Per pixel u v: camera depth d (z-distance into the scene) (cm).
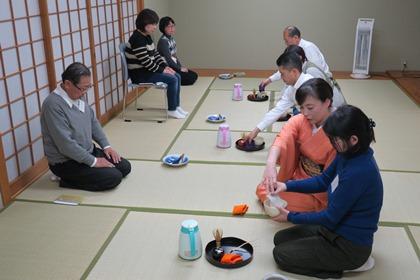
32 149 305
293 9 646
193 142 370
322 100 223
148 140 376
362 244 186
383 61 650
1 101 270
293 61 299
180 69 569
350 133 167
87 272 203
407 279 196
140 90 537
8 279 199
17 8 283
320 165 240
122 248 221
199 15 670
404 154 341
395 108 468
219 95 526
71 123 275
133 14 524
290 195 245
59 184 292
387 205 263
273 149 243
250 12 657
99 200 271
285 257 199
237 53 681
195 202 267
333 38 650
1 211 259
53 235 234
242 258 208
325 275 197
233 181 294
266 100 497
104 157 301
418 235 231
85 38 387
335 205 182
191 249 209
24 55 293
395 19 628
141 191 282
